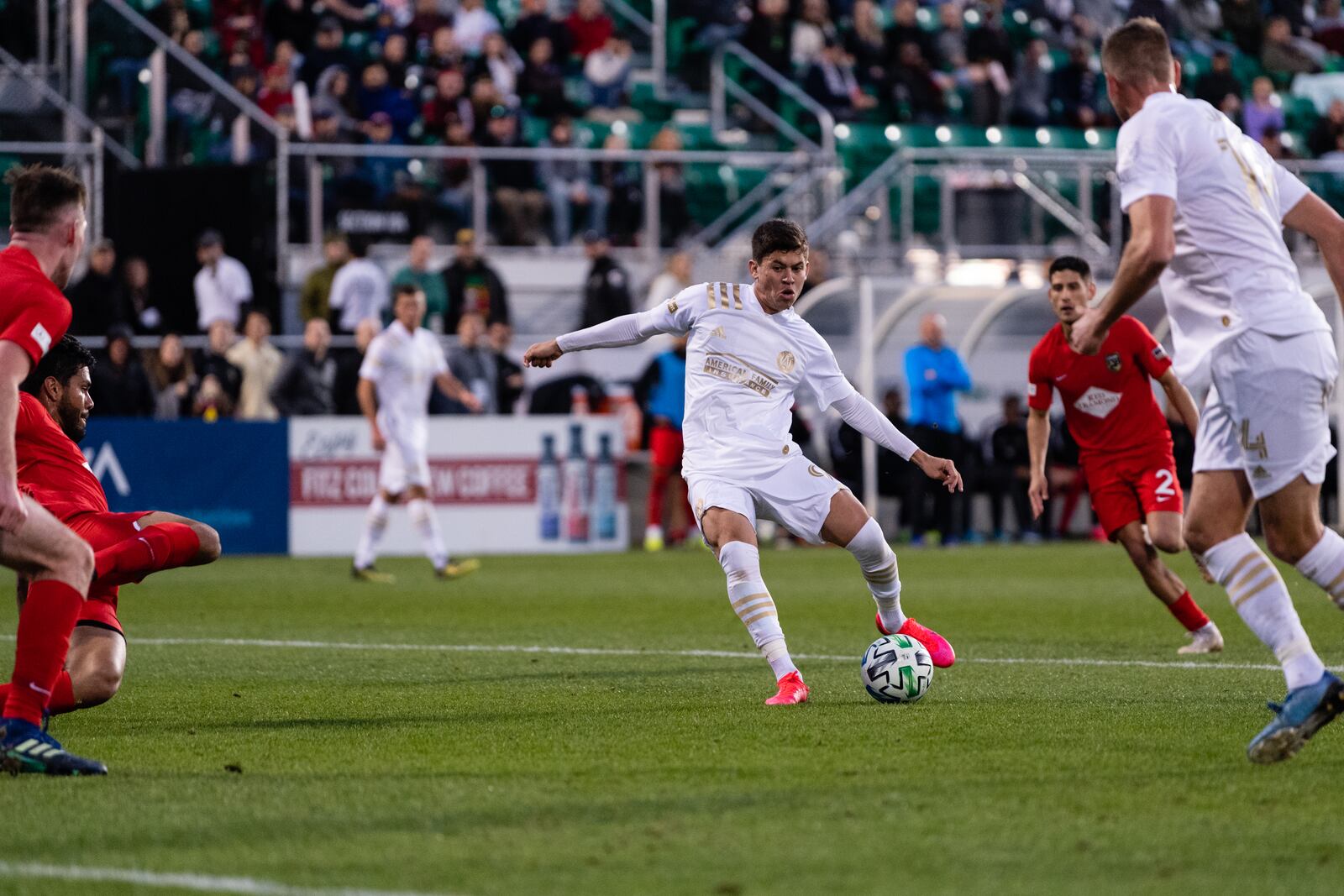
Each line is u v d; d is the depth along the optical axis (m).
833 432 72.81
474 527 69.00
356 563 55.22
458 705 25.00
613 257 76.56
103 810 16.88
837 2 95.75
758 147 85.44
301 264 74.06
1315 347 19.09
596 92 86.88
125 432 64.81
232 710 24.52
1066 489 75.12
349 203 74.44
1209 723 22.34
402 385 54.31
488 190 76.38
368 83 79.88
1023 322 75.56
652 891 13.53
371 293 69.75
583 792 17.62
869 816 16.22
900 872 14.08
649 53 93.81
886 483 74.12
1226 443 19.62
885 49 92.62
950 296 73.81
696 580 53.88
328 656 32.72
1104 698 25.23
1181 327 19.81
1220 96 90.25
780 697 24.53
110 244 68.38
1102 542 74.12
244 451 66.56
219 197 70.12
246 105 74.25
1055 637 35.66
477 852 14.88
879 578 25.88
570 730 22.17
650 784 18.02
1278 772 18.47
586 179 77.69
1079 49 92.56
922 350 69.81
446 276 70.69
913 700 24.59
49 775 18.78
